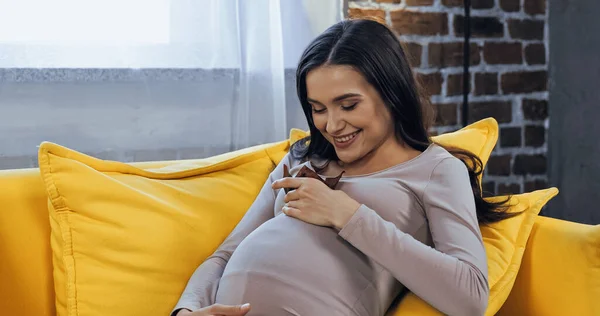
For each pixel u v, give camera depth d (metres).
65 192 1.23
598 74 2.13
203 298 1.20
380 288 1.15
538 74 2.40
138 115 1.87
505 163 2.40
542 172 2.45
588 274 1.21
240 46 1.92
